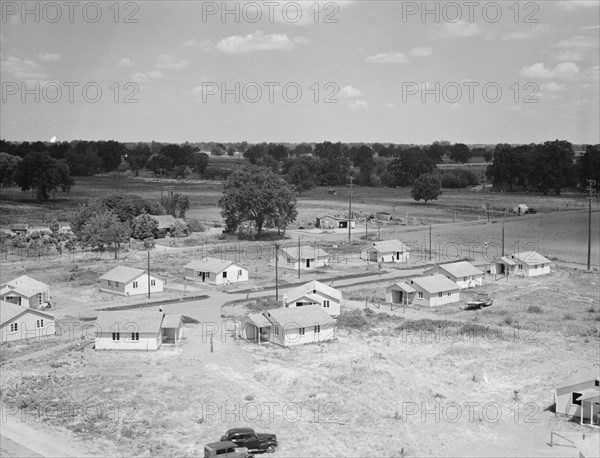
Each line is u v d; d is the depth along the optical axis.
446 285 107.75
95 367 74.88
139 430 58.59
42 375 72.19
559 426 61.31
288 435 58.03
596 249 167.75
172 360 77.31
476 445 57.06
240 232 184.75
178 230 181.12
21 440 56.12
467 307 103.75
